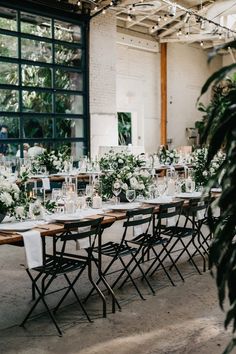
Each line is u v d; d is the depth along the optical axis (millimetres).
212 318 4008
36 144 11516
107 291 4680
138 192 5355
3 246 6586
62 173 9031
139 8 11477
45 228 3877
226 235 1915
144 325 3854
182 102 17609
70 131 12352
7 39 10758
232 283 1877
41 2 11086
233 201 1866
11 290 4715
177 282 5012
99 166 9555
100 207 4852
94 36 12695
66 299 4457
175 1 13094
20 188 4602
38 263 3701
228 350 1895
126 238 7098
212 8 11586
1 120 10758
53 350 3387
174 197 5688
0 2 10445
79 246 3998
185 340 3568
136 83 15742
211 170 6297
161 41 16125
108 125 13258
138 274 5266
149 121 16406
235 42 1805
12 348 3420
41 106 11602
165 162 11625
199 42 18016
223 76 1766
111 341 3543
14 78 10969
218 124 1875
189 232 5250
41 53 11508
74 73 12359
